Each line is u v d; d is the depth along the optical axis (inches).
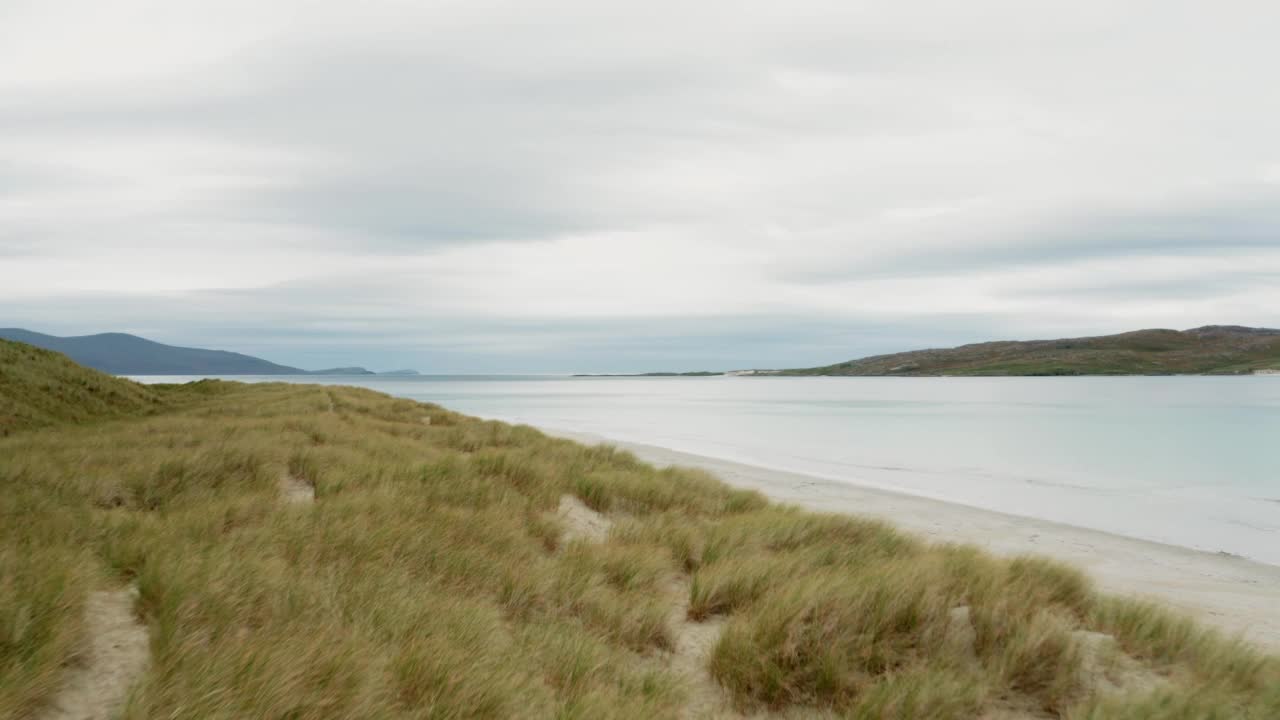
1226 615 382.0
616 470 600.1
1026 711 203.9
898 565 308.8
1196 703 193.0
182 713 139.3
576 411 2940.5
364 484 432.1
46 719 140.1
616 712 176.4
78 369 1092.5
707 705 211.2
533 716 175.8
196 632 175.2
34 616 165.9
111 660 166.7
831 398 4598.9
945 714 192.4
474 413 2704.2
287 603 206.1
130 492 376.5
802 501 745.6
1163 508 788.0
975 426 2121.1
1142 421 2325.3
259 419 788.6
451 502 401.4
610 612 257.3
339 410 1090.1
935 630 238.4
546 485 461.4
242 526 309.9
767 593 279.7
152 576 204.4
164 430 660.1
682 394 5728.3
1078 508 781.9
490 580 277.7
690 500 511.8
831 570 319.3
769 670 213.9
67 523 270.5
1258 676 228.7
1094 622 280.8
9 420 705.0
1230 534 651.5
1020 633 227.9
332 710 150.9
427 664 179.6
